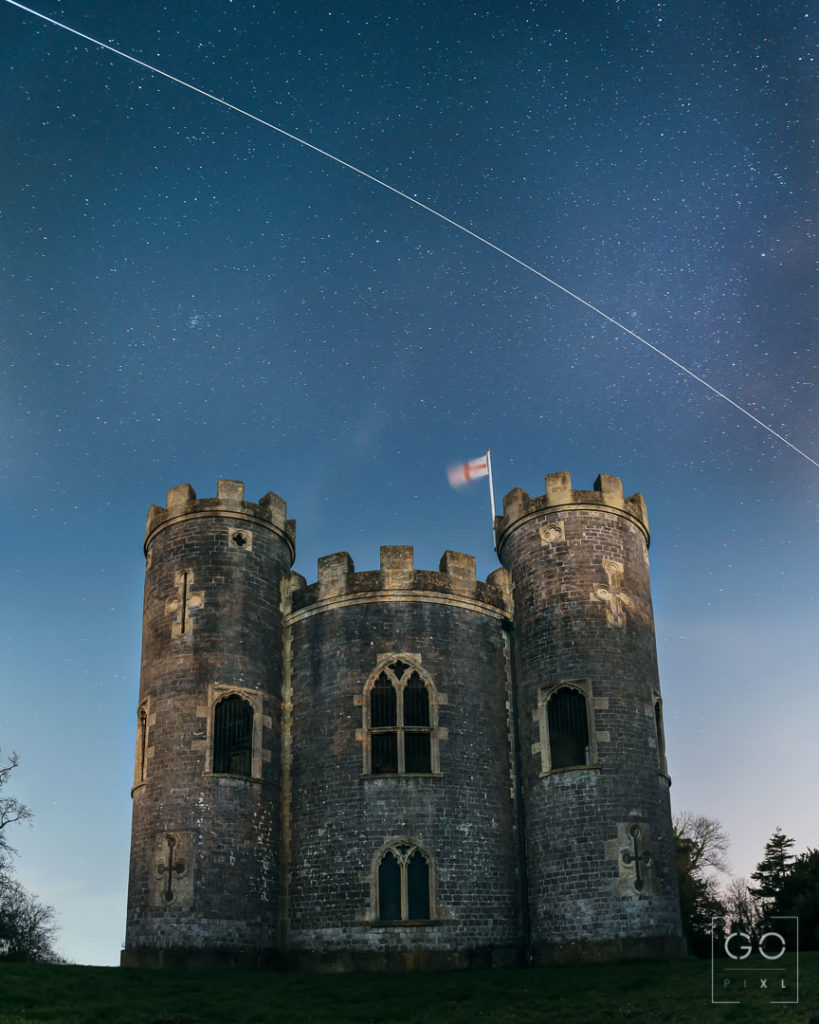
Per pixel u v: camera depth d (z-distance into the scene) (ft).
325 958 95.66
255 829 100.01
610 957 92.07
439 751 101.09
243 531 110.73
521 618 108.78
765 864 181.16
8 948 153.28
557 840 97.71
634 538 110.42
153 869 97.14
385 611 105.91
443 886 96.53
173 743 101.24
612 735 99.50
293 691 107.76
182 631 105.81
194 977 84.84
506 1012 69.36
